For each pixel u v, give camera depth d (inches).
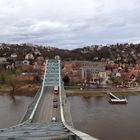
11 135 2076.8
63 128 2755.9
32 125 3316.9
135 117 6195.9
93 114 6604.3
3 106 7746.1
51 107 5876.0
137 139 4352.9
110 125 5354.3
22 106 7721.5
